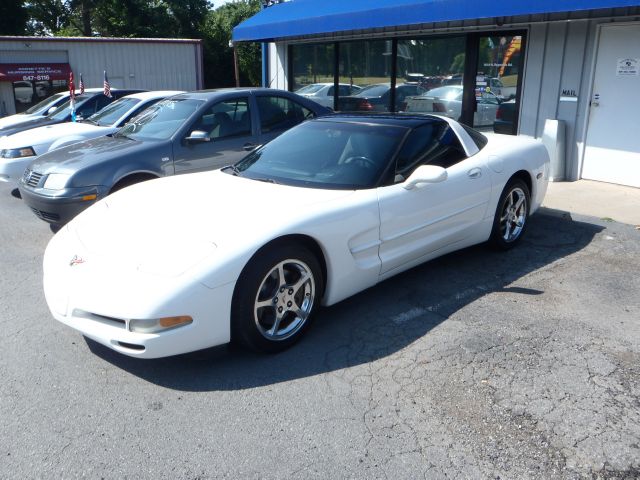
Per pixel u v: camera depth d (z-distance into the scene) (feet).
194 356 11.81
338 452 8.85
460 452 8.81
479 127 32.65
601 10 25.34
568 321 13.11
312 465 8.58
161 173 20.43
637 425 9.37
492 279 15.71
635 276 15.87
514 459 8.65
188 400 10.28
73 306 10.68
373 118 16.06
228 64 128.26
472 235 16.26
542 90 28.76
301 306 12.19
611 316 13.38
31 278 16.56
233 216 11.75
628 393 10.26
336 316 13.55
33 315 13.93
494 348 11.88
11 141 27.68
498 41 30.68
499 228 17.26
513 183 17.46
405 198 13.78
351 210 12.64
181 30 129.80
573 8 22.98
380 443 9.04
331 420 9.63
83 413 9.95
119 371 11.28
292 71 45.44
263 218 11.60
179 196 13.19
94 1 128.67
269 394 10.42
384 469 8.47
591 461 8.58
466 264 16.89
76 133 27.68
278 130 23.61
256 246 10.89
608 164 26.96
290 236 11.60
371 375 10.98
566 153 28.30
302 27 36.81
